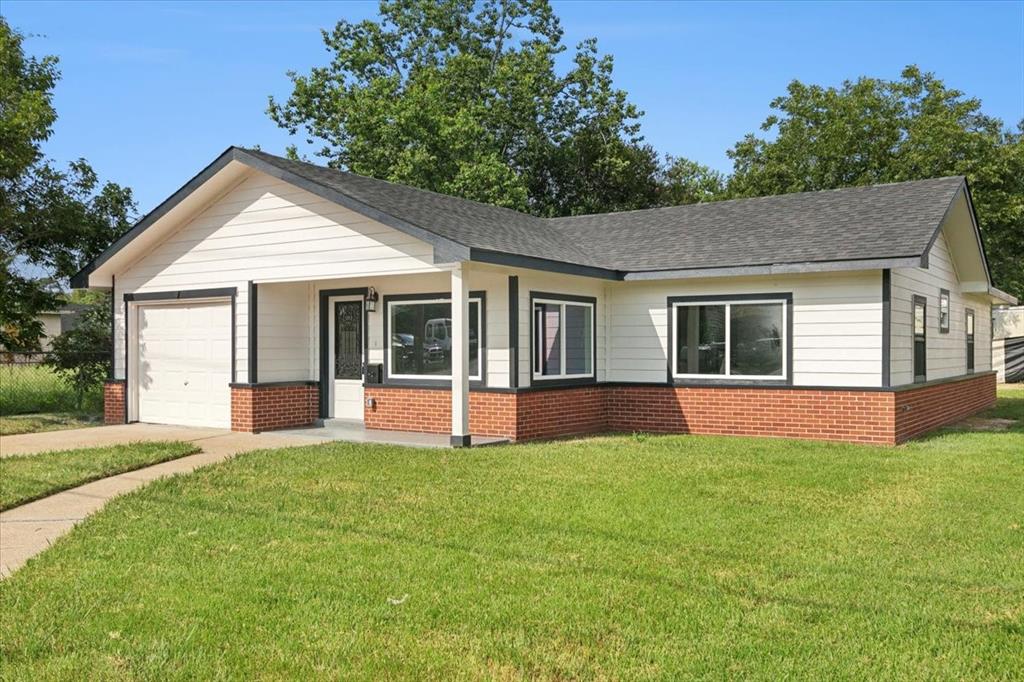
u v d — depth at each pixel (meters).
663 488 8.92
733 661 4.46
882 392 12.79
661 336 14.87
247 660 4.51
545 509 7.93
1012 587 5.65
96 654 4.61
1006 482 9.33
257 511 7.89
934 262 15.89
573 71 35.66
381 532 7.09
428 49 36.34
